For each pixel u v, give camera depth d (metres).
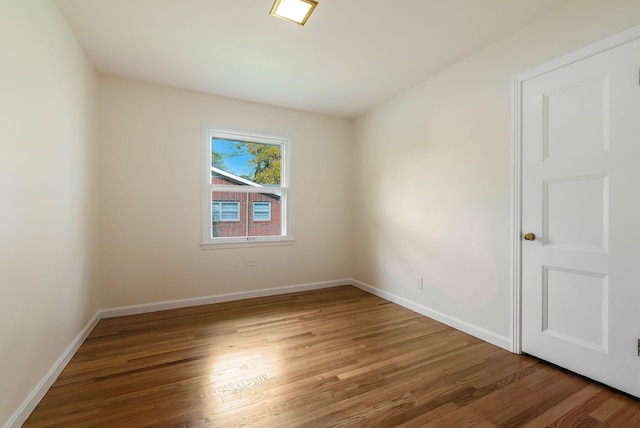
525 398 1.57
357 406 1.51
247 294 3.43
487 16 1.92
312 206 3.84
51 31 1.72
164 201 3.01
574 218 1.77
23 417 1.38
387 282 3.41
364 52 2.36
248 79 2.85
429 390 1.65
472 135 2.39
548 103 1.89
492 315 2.24
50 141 1.70
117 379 1.75
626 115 1.55
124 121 2.84
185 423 1.38
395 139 3.27
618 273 1.60
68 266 1.97
